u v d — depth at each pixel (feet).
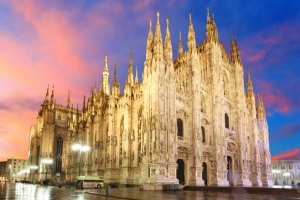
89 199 82.43
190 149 203.62
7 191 128.26
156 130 177.88
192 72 218.18
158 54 192.44
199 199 86.07
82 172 294.25
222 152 228.22
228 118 260.21
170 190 158.92
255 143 277.64
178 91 207.72
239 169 248.11
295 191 132.36
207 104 235.20
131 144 224.53
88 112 309.22
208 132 227.20
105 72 377.71
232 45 289.74
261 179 284.00
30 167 399.85
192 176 197.57
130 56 242.17
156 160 172.45
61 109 403.95
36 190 143.13
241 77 281.74
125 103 233.96
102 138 271.90
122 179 220.02
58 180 302.25
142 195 105.50
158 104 182.29
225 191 154.81
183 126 206.39
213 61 244.83
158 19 201.26
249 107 291.99
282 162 447.83
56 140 387.14
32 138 433.48
